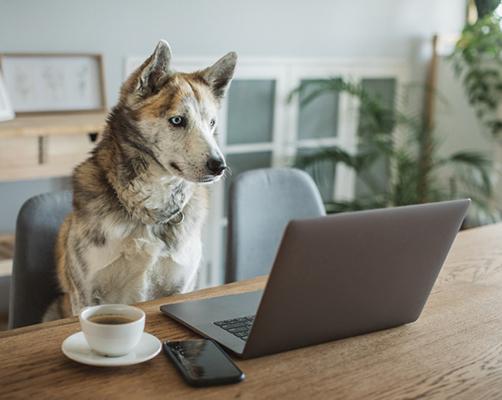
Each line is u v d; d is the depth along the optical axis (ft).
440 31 14.87
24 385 3.62
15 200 10.46
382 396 3.67
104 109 10.59
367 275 4.13
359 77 13.88
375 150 14.38
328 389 3.70
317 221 3.73
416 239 4.21
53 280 6.72
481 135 14.17
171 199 6.18
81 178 6.26
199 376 3.67
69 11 10.31
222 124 12.22
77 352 3.86
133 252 6.10
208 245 12.44
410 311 4.54
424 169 13.91
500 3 14.53
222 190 12.44
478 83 13.88
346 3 13.37
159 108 6.02
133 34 10.97
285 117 13.01
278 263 3.72
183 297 5.08
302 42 12.93
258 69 12.41
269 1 12.32
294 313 3.96
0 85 8.99
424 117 15.01
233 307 4.81
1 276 9.30
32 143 9.02
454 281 5.52
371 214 3.95
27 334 4.25
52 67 10.17
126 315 3.99
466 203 4.34
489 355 4.21
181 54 11.51
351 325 4.30
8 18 9.81
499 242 6.66
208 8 11.64
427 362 4.08
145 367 3.84
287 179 7.27
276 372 3.86
